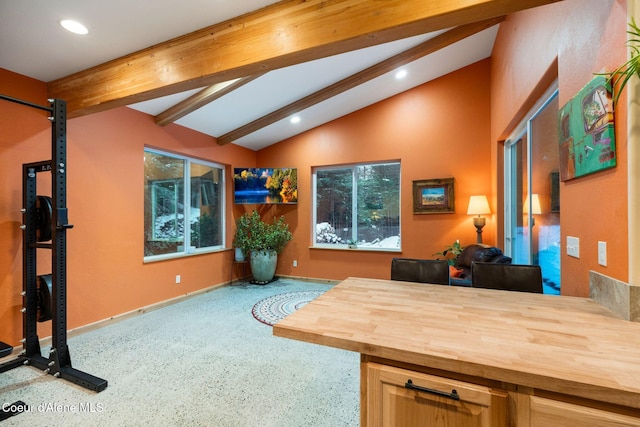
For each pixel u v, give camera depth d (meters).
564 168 1.80
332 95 4.27
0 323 2.54
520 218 3.51
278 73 3.60
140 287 3.69
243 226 5.29
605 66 1.37
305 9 1.74
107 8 1.86
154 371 2.33
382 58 3.85
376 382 1.04
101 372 2.31
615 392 0.73
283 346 2.79
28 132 2.69
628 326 1.13
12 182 2.61
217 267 4.96
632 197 1.20
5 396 2.01
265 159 5.82
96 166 3.22
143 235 3.74
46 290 2.45
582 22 1.59
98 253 3.23
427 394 0.97
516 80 2.91
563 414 0.81
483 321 1.19
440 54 4.07
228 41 1.98
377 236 5.22
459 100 4.57
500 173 3.99
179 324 3.34
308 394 2.04
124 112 3.51
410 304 1.42
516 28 2.88
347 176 5.43
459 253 4.26
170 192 4.30
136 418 1.78
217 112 4.17
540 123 2.69
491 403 0.88
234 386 2.12
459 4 1.39
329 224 5.55
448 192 4.58
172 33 2.12
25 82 2.67
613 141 1.31
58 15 1.92
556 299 1.50
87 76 2.56
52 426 1.71
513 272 1.85
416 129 4.82
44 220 2.48
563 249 1.87
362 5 1.59
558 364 0.84
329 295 1.59
